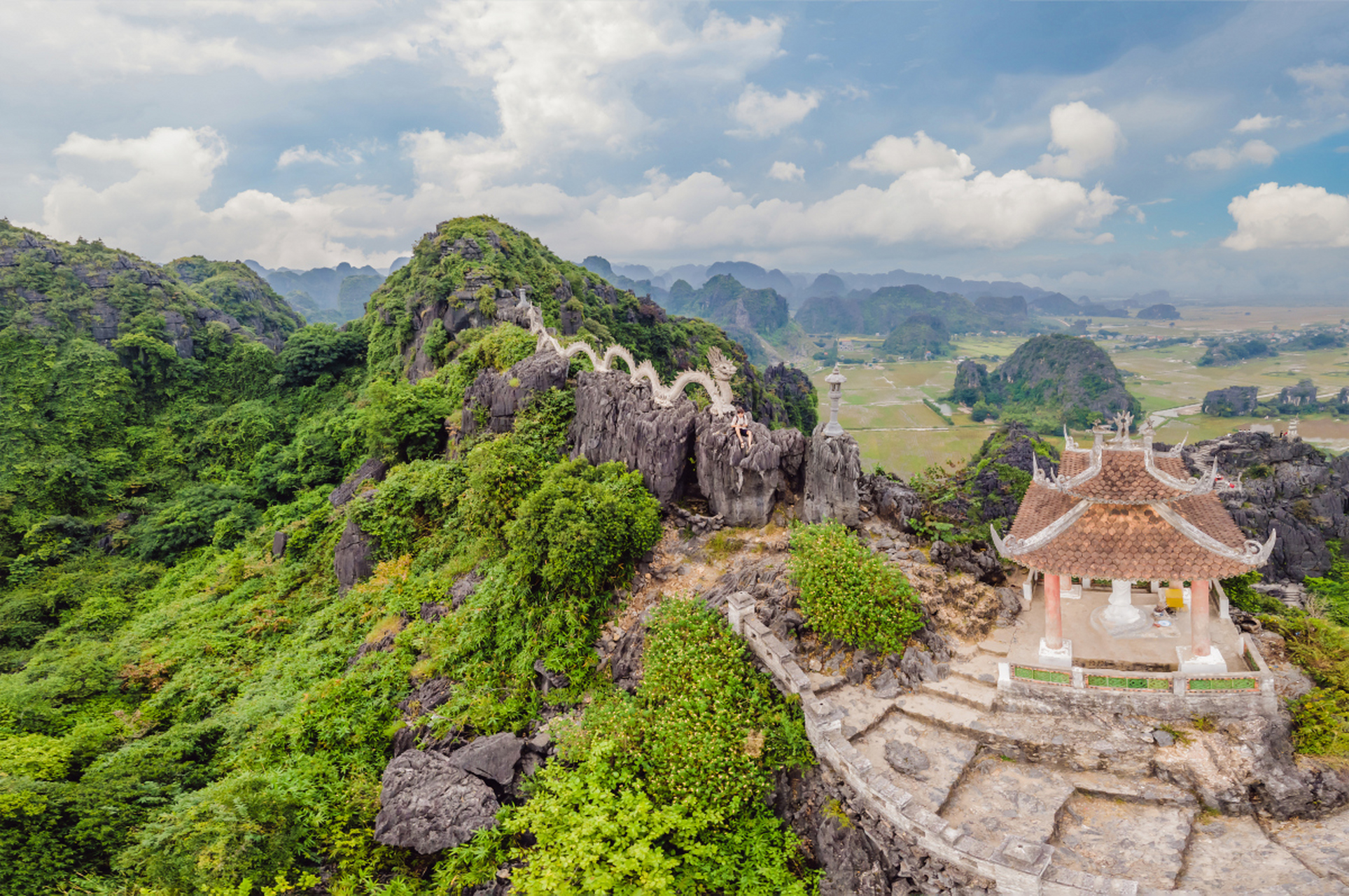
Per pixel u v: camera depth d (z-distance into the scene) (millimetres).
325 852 22641
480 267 71438
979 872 15188
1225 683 17781
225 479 73375
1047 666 19719
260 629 39312
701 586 27141
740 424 30062
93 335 83812
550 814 19359
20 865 22047
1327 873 14602
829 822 18156
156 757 28250
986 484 41000
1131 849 15578
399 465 48688
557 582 27172
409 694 28609
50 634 48281
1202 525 19203
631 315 100000
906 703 19984
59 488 66875
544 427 37875
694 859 18266
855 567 22438
